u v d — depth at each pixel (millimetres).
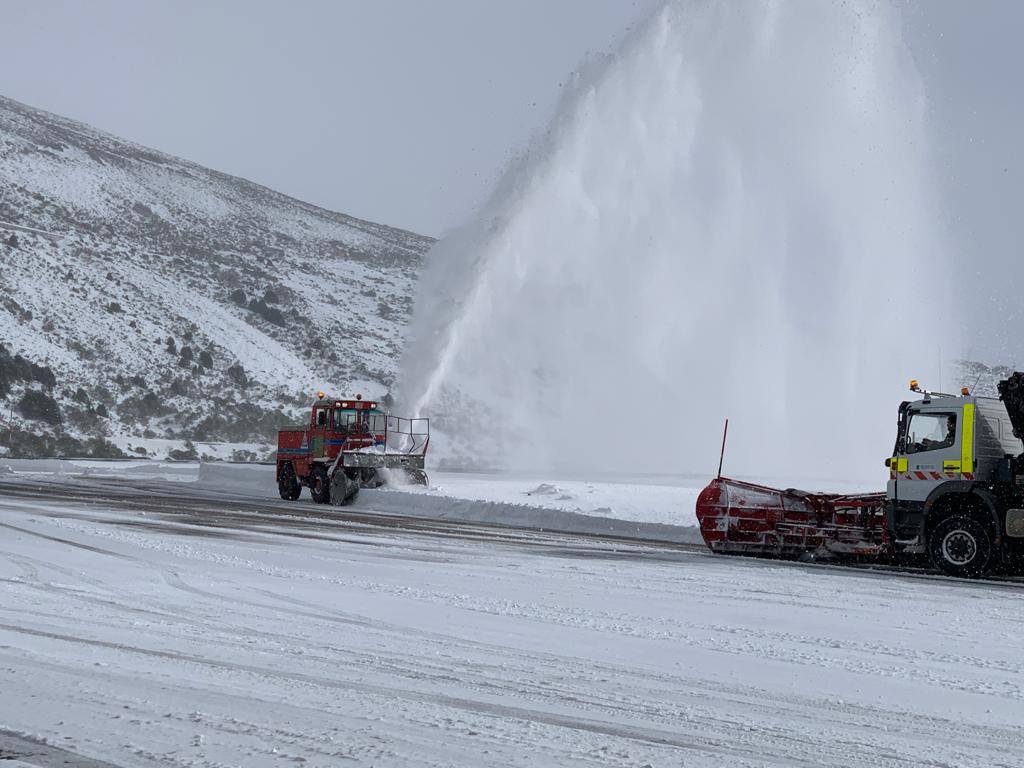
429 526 23125
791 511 18531
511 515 25625
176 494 32969
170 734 6145
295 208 197500
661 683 8016
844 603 12812
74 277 98438
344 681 7715
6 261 94125
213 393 84250
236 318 107938
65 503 26578
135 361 84500
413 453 31516
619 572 15352
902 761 6082
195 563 14898
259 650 8828
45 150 162625
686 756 6039
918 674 8594
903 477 17141
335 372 100250
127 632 9492
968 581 15789
